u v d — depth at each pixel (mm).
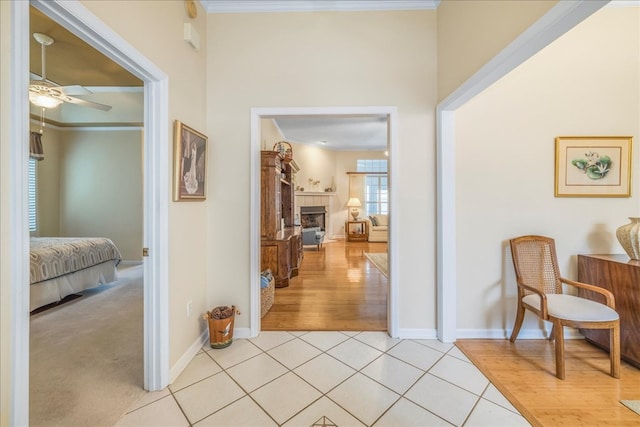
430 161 2438
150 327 1747
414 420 1499
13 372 940
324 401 1641
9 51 913
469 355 2154
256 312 2473
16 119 930
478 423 1481
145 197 1750
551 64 2393
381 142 7941
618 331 1854
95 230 5539
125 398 1665
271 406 1601
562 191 2404
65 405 1603
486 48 1761
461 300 2461
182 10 2029
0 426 916
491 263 2447
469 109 2424
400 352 2199
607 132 2385
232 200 2455
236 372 1929
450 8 2195
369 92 2445
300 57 2455
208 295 2451
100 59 2984
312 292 3729
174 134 1890
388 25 2441
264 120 5145
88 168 5512
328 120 5809
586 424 1481
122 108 4891
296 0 2430
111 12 1337
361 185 9016
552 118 2406
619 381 1833
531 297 2182
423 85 2432
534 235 2396
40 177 5180
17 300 945
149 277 1749
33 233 5090
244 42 2459
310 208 8180
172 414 1542
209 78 2451
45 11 1098
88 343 2340
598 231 2408
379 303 3301
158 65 1723
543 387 1775
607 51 2367
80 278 3539
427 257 2451
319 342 2363
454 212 2389
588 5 1125
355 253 6578
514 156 2426
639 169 2385
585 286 2092
